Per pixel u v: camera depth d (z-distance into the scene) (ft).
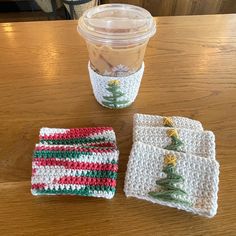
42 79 1.81
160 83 1.81
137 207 1.20
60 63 1.92
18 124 1.55
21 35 2.14
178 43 2.11
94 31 1.32
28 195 1.23
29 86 1.76
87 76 1.84
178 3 4.36
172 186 1.18
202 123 1.57
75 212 1.18
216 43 2.12
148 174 1.23
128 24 1.36
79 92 1.74
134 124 1.48
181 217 1.17
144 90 1.76
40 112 1.62
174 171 1.22
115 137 1.45
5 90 1.73
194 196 1.17
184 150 1.31
